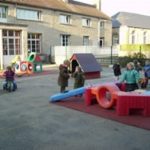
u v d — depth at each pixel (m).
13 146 6.06
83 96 11.35
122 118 8.09
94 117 8.29
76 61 18.16
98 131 7.01
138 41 54.12
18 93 12.62
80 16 37.97
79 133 6.87
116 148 5.91
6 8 28.28
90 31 39.91
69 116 8.45
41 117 8.35
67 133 6.88
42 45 32.59
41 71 22.67
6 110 9.27
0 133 6.91
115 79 17.98
